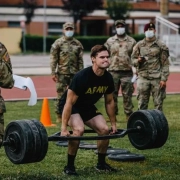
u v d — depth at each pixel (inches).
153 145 339.6
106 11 2532.0
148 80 495.5
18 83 321.4
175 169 352.2
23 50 2298.2
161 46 491.2
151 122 336.2
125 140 453.4
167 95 812.6
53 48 544.4
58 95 550.6
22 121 309.4
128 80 546.3
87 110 335.6
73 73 545.3
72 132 345.4
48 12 2635.3
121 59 542.3
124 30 543.5
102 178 324.2
